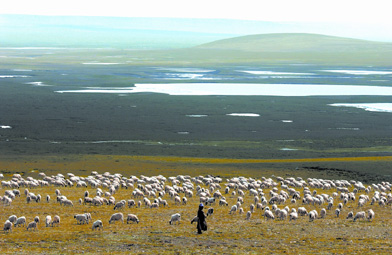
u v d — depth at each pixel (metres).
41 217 78.25
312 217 76.75
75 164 148.88
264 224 73.44
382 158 163.00
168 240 62.84
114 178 118.81
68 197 98.25
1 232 66.62
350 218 78.81
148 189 105.38
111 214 81.38
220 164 151.38
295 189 114.75
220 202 91.31
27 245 59.69
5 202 88.88
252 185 113.25
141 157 161.12
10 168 141.75
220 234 66.25
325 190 114.56
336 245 60.22
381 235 65.88
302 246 59.78
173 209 86.31
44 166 145.50
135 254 56.06
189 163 152.38
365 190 113.69
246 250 58.03
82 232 67.12
